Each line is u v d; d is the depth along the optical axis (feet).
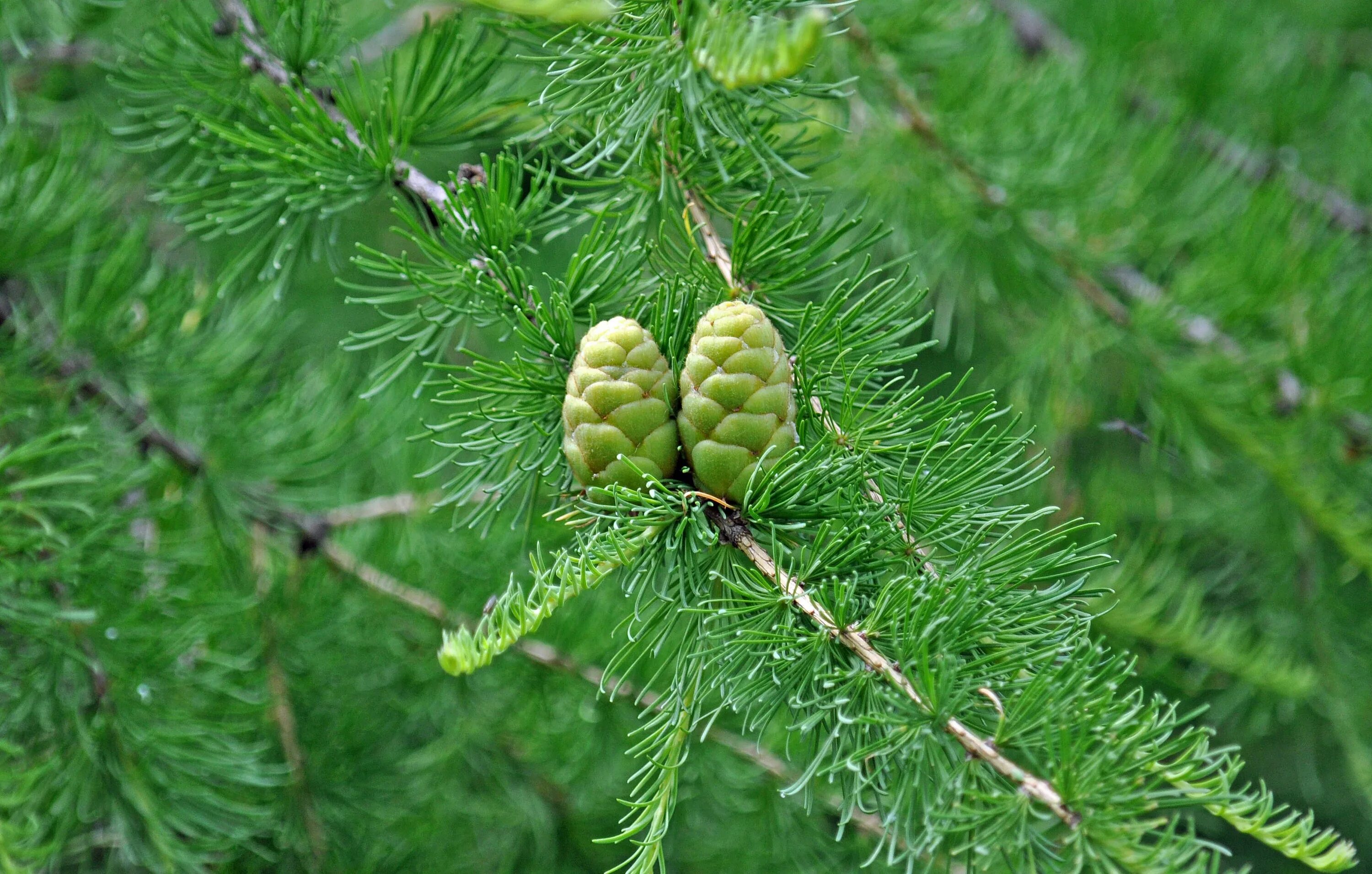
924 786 2.52
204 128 2.84
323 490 3.21
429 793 3.39
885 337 2.64
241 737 3.08
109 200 3.04
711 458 2.56
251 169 2.78
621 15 2.66
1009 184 3.41
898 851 3.03
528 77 2.85
